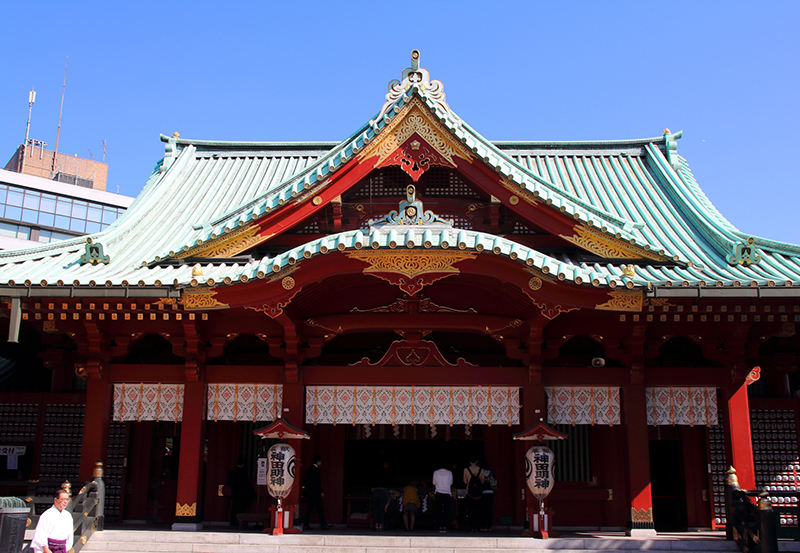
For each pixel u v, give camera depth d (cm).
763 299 1232
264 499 1501
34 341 1798
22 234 4791
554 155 2011
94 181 5644
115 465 1586
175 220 1709
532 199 1362
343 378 1407
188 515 1327
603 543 1222
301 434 1298
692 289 1216
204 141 2092
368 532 1372
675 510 1590
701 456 1542
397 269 1212
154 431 1625
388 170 1495
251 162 2042
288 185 1481
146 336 1634
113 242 1517
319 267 1225
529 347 1384
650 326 1391
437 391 1411
